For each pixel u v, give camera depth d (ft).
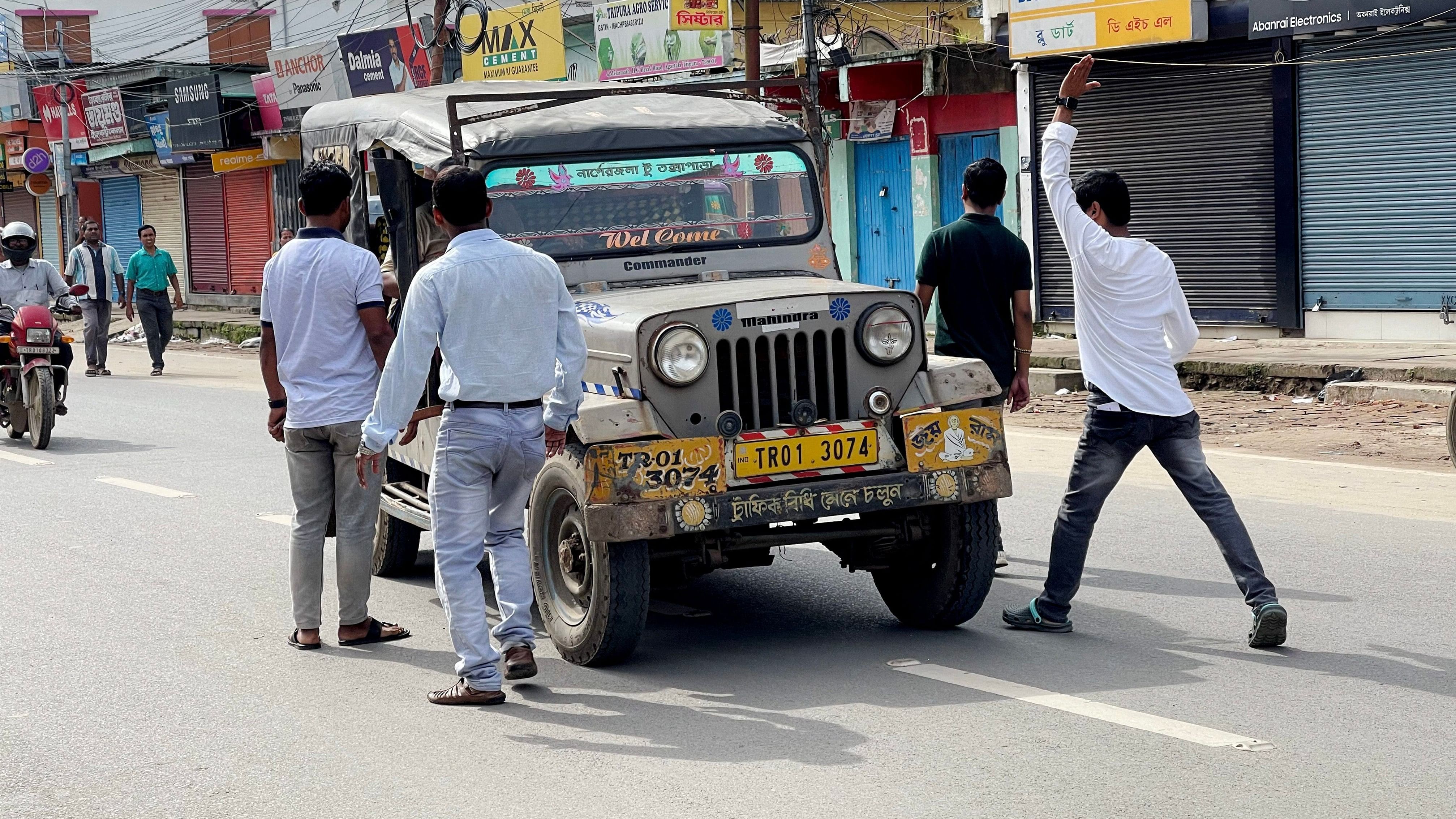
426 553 28.50
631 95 23.82
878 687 18.30
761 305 19.11
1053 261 62.08
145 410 52.06
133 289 66.18
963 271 22.75
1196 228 57.52
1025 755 15.56
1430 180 50.80
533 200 21.88
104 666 20.17
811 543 19.65
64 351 43.50
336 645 21.31
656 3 70.79
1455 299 50.62
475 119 21.70
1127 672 18.66
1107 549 26.07
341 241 20.66
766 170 23.30
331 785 15.34
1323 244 53.88
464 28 81.76
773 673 19.11
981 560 20.18
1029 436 40.50
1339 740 15.84
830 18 79.46
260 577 25.70
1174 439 19.72
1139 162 58.90
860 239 72.18
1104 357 19.75
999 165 22.86
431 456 23.44
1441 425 39.24
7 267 44.14
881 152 70.44
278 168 102.37
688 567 19.33
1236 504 29.68
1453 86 49.85
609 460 18.13
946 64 63.31
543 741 16.57
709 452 18.43
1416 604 21.63
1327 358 47.42
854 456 19.29
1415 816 13.65
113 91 108.99
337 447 20.74
